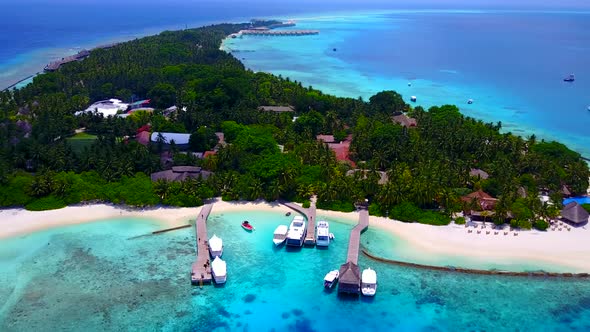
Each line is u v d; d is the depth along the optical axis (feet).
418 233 297.12
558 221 313.32
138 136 449.06
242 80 586.86
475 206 311.88
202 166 376.07
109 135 427.33
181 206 328.70
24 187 325.42
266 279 255.50
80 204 329.31
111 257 270.67
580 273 257.55
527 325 224.53
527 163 371.97
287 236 286.87
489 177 362.53
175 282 250.57
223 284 249.55
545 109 638.53
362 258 273.75
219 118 485.15
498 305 237.25
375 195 327.88
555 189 348.79
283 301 239.30
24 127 446.60
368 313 232.12
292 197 342.03
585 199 343.26
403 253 277.03
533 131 543.39
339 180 331.16
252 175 347.15
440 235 294.66
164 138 421.18
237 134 438.40
